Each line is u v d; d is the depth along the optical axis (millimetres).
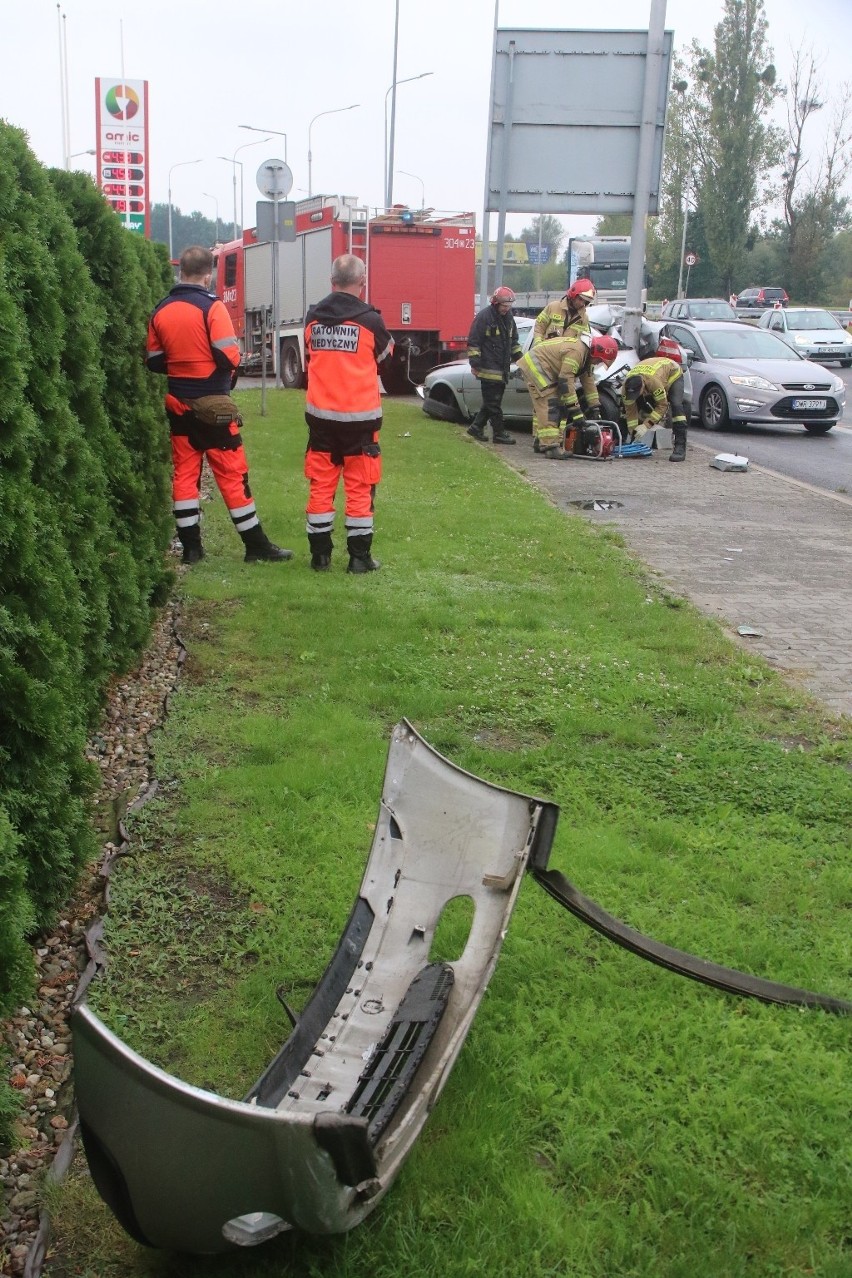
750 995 3342
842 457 16406
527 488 12328
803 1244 2541
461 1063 3082
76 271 4883
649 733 5543
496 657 6555
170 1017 3309
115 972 3512
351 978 3129
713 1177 2691
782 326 32625
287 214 16375
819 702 6043
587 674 6301
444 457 14031
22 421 3410
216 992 3434
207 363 7902
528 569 8648
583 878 4066
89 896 3996
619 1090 2986
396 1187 2645
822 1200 2650
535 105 17562
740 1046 3152
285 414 17344
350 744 5172
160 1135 2090
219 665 6254
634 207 17625
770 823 4609
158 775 4855
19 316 3926
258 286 27141
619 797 4816
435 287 24219
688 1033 3223
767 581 8648
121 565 5434
